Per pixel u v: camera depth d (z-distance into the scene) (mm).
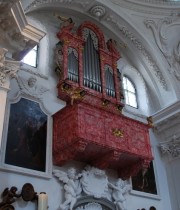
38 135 8805
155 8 12844
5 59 6973
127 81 13000
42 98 9453
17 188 7695
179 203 10961
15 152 8086
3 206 7156
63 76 9867
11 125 8359
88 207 8906
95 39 11820
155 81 13016
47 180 8391
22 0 9656
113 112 9250
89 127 8500
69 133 8445
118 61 12898
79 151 8312
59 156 8672
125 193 9953
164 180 11578
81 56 10719
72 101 8617
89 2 11781
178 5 13008
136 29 12602
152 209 10375
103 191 9281
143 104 12711
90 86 10375
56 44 10734
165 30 13148
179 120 11805
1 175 7566
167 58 12945
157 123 12305
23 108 8867
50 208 8094
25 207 7637
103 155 9094
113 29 12977
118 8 12289
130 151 9133
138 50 13078
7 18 6797
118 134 9094
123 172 9938
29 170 8094
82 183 8922
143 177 10930
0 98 6617
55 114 9258
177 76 12781
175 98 12383
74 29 12031
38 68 10141
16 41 7285
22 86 9102
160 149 12172
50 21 11422
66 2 11500
